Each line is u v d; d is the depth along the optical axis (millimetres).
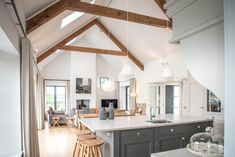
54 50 7059
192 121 3568
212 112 5223
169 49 6773
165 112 7516
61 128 7965
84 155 2904
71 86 10477
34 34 4305
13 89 3059
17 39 2916
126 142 2814
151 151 3029
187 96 6215
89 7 4355
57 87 11102
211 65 1029
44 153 4512
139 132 2930
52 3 3734
